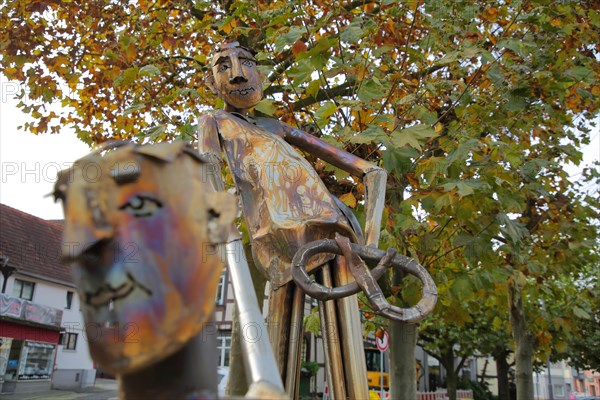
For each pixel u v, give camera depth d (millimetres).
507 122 5477
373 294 1816
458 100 4848
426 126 3887
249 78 2643
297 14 4547
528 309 9750
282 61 5891
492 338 21094
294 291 2283
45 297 23125
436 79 5305
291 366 2232
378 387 21578
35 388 22438
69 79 6832
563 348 9367
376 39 5199
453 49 5223
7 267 20891
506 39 4879
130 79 5199
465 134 4699
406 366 5891
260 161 2371
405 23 5762
